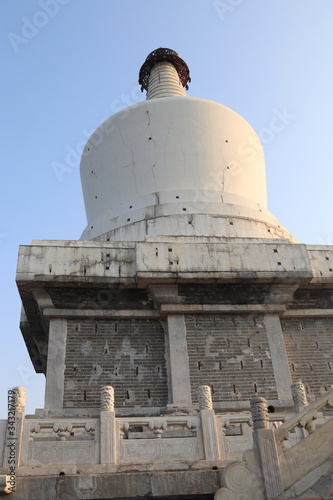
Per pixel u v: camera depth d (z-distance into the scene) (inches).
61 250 813.2
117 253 824.9
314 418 420.2
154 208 968.9
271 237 979.9
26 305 864.3
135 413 739.4
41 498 408.2
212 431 483.8
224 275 798.5
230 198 1025.5
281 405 750.5
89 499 412.8
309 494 382.0
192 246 819.4
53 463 449.7
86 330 802.8
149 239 850.8
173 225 928.3
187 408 727.1
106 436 466.6
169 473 430.9
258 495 386.6
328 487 383.6
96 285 804.6
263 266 814.5
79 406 738.2
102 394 490.3
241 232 949.2
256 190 1120.8
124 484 421.4
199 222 935.7
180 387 754.8
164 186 1034.1
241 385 768.3
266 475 390.9
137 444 471.5
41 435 578.6
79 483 417.7
